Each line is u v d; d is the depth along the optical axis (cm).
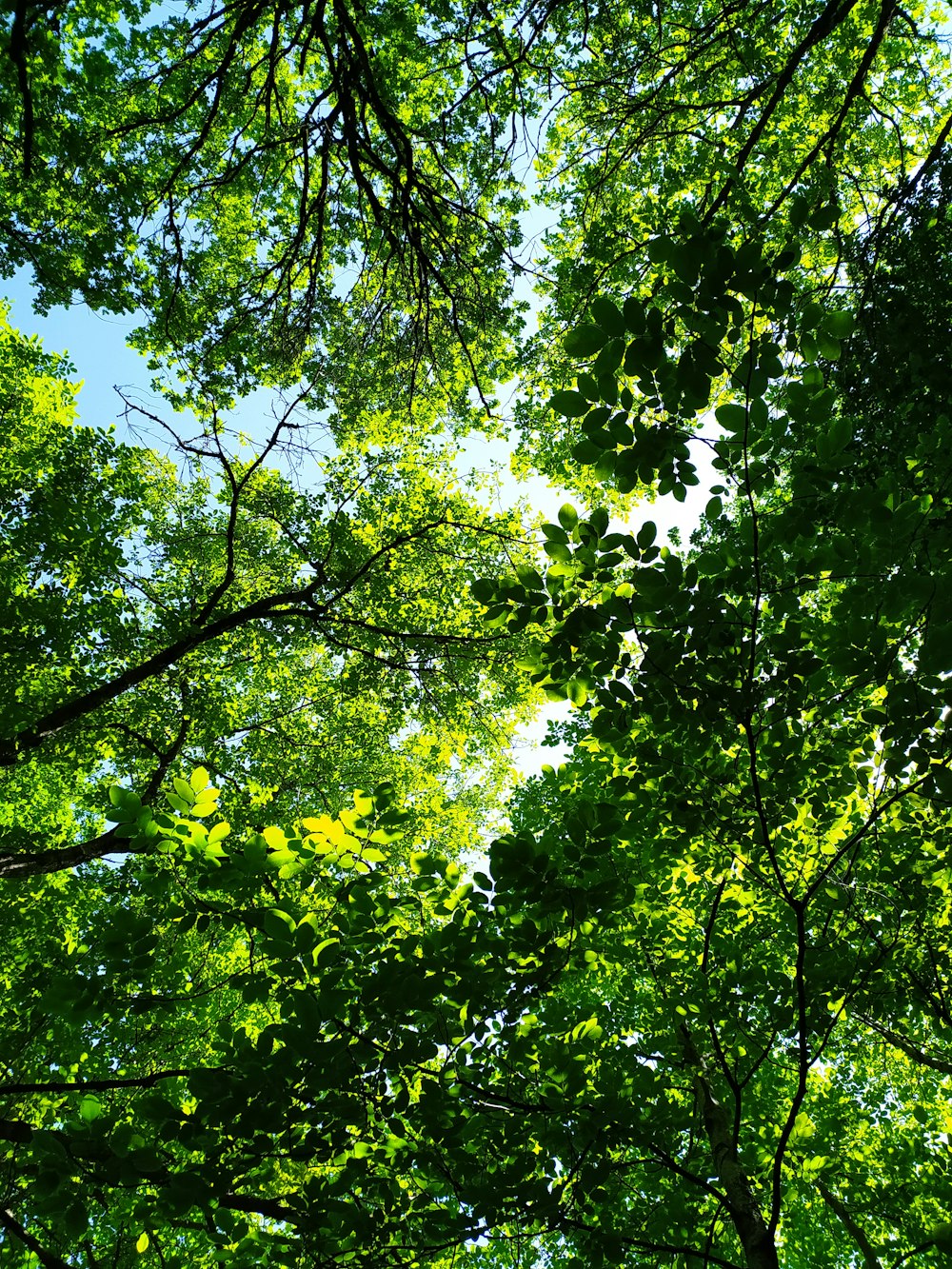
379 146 877
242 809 948
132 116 885
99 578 965
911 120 978
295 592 972
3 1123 314
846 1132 725
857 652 346
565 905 356
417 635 995
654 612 350
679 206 916
